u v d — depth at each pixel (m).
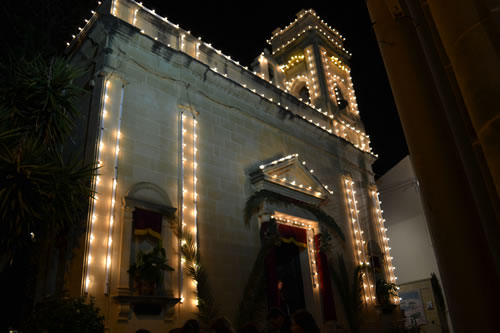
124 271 9.53
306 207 15.14
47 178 8.72
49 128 9.71
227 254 12.25
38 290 10.07
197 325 5.64
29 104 9.88
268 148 15.57
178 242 10.95
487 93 1.96
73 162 9.47
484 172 2.24
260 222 13.79
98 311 8.13
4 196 8.08
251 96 15.46
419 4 2.95
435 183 2.49
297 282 15.03
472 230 2.30
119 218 10.05
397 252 22.45
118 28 11.89
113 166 10.41
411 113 2.72
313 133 18.38
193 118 12.98
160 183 11.34
